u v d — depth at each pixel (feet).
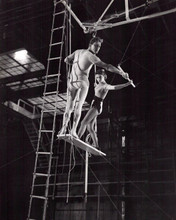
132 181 50.78
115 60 59.11
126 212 49.83
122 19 46.52
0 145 66.03
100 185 53.42
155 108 55.88
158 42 56.75
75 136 19.97
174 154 50.67
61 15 49.78
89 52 19.90
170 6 45.78
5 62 60.18
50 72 59.72
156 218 47.75
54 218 55.16
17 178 63.67
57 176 57.67
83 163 55.88
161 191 48.93
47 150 62.23
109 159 54.44
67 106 20.72
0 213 61.82
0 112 63.57
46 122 64.69
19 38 55.93
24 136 66.74
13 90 65.05
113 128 56.85
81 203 54.13
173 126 53.31
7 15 49.78
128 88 58.54
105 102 58.65
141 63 57.82
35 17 49.57
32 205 59.06
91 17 48.49
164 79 56.13
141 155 53.67
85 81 20.24
